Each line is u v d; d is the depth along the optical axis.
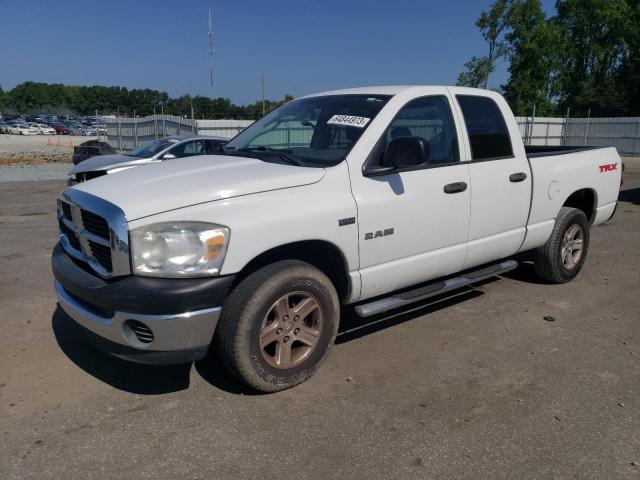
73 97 140.25
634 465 2.84
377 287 3.94
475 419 3.25
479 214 4.52
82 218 3.44
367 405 3.40
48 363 3.95
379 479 2.73
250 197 3.28
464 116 4.51
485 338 4.43
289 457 2.89
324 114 4.22
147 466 2.82
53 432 3.11
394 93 4.16
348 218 3.62
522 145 4.98
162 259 3.04
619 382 3.71
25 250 7.30
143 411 3.33
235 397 3.49
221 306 3.18
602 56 51.19
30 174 18.58
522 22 41.59
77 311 3.39
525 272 6.18
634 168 21.88
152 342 3.09
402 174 3.96
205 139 11.68
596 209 5.98
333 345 3.98
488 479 2.74
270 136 4.46
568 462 2.87
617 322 4.79
